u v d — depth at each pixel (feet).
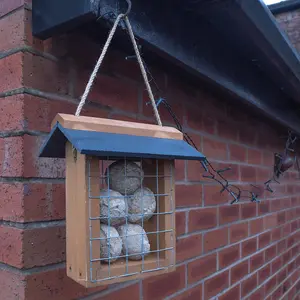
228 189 5.38
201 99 5.05
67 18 2.56
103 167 2.97
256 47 4.32
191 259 4.68
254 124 6.82
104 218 2.20
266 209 7.36
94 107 3.33
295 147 9.80
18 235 2.71
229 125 5.82
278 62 4.73
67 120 2.09
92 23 2.97
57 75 2.99
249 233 6.44
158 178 2.53
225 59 4.41
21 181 2.72
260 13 3.62
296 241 9.52
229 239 5.66
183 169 4.60
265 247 7.21
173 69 4.23
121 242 2.24
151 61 3.95
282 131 8.28
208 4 3.35
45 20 2.69
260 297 6.82
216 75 4.20
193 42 3.75
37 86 2.83
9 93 2.82
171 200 2.52
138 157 2.37
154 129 2.47
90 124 2.16
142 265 2.30
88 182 2.12
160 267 2.41
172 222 2.51
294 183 9.58
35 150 2.80
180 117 4.58
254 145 6.82
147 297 3.91
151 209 2.40
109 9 2.58
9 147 2.80
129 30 2.58
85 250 2.09
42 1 2.72
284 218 8.57
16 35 2.79
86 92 2.31
